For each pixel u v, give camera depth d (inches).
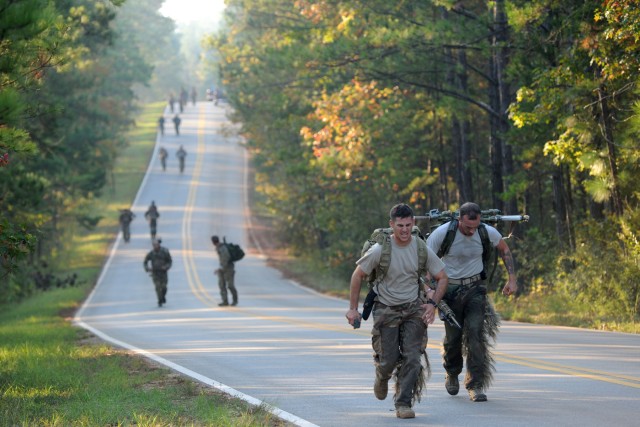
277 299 2454.5
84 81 3462.1
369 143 2650.1
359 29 2379.4
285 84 3120.1
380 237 660.7
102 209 5295.3
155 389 832.9
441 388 800.3
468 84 2689.5
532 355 1006.4
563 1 1724.9
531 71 1825.8
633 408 672.4
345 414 687.7
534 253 2078.0
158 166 6752.0
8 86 789.9
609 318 1519.4
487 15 2107.5
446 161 2829.7
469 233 729.6
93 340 1501.0
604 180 1585.9
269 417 669.9
